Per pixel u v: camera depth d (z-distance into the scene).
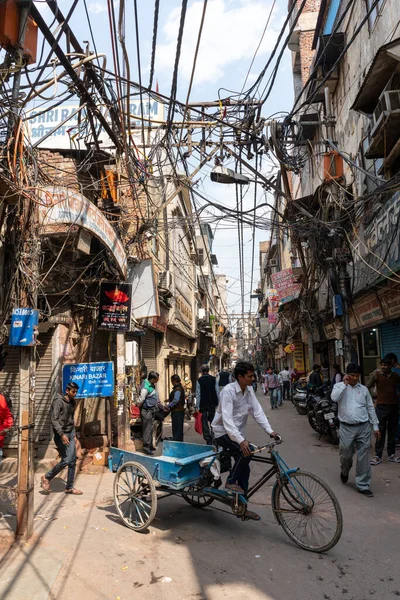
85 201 7.12
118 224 9.90
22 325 4.74
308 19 19.33
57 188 6.51
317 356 23.08
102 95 7.08
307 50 19.09
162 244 17.17
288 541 4.56
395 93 7.38
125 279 9.31
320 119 13.52
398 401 7.81
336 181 10.06
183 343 24.19
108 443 9.22
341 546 4.41
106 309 8.88
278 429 12.52
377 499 5.84
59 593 3.54
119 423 8.80
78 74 6.36
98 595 3.51
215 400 10.15
